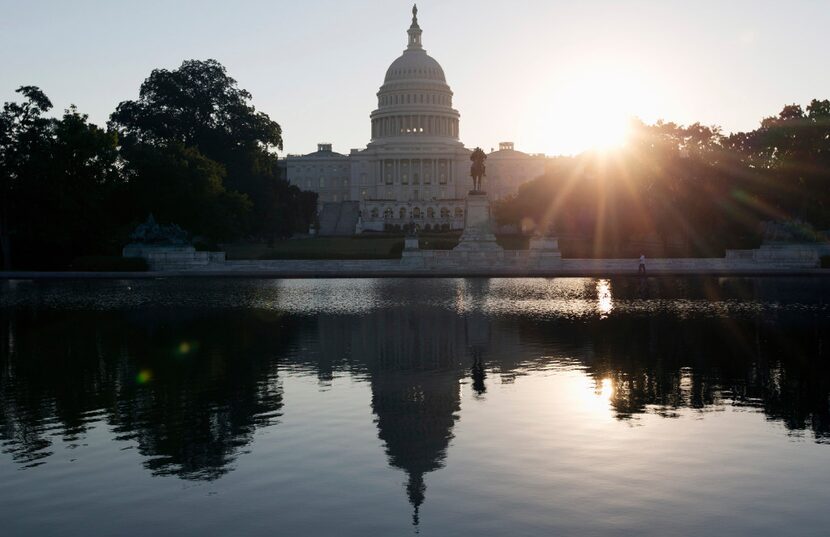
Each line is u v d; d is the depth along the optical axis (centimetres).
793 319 4178
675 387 2475
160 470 1714
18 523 1444
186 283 7475
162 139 14312
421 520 1433
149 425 2070
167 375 2722
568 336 3578
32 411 2225
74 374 2745
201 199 10419
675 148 10456
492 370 2770
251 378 2664
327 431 1998
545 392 2416
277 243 15075
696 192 10125
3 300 5631
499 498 1532
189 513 1480
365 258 9850
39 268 9675
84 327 4000
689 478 1633
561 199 14112
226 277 8350
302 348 3288
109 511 1494
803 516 1441
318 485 1612
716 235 10169
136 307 5053
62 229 9506
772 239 9012
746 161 10444
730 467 1698
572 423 2050
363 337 3588
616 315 4403
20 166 9388
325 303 5244
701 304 5062
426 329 3838
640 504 1500
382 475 1664
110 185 10312
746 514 1452
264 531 1398
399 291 6294
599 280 7581
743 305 4984
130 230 10069
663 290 6272
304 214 19788
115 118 14875
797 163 10056
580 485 1597
